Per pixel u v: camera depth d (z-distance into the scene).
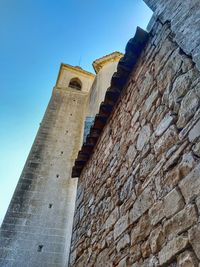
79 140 16.62
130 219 2.51
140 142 2.75
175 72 2.37
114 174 3.31
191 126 1.93
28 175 13.26
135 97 3.24
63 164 14.57
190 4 2.42
